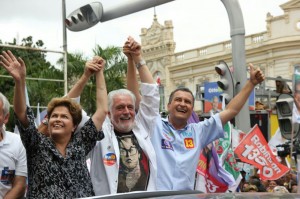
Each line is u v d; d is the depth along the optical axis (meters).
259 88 16.94
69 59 23.62
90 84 22.22
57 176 3.42
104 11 8.16
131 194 2.45
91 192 3.60
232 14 6.92
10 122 13.07
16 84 3.53
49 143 3.50
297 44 38.41
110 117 4.04
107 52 25.02
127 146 3.95
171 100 4.34
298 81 8.05
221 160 6.55
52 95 18.17
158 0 7.55
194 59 44.91
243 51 6.96
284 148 9.07
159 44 48.53
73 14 8.33
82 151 3.60
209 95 15.90
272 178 7.14
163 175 4.12
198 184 5.05
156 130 4.26
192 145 4.29
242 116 7.03
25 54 22.00
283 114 8.08
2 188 3.84
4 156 3.82
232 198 2.23
